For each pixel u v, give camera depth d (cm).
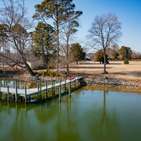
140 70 6078
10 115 2769
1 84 3756
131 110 2938
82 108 3038
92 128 2366
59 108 3045
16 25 4584
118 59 10906
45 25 5081
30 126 2428
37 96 3231
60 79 4238
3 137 2161
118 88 4212
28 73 4978
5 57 4666
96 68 6781
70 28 5084
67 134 2217
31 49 5206
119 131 2277
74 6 4997
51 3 4922
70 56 5666
